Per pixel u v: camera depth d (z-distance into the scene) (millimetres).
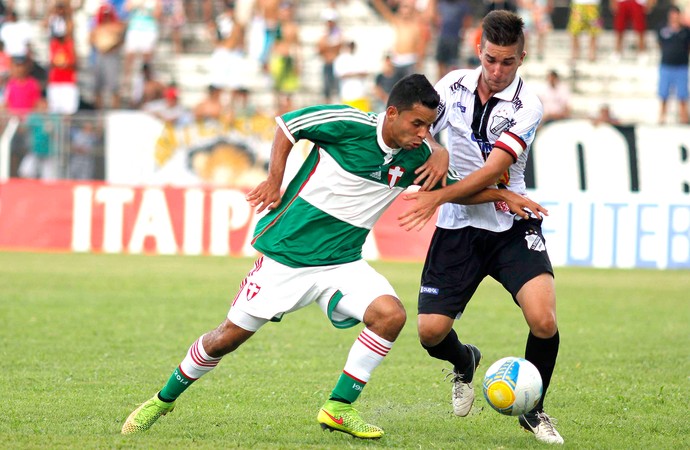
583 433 20438
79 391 23984
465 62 75125
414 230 62125
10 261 57406
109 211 63438
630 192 59969
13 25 79438
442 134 53156
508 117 20359
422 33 74250
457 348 21516
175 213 63156
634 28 79625
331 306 19203
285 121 18719
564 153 60469
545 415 19750
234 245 62906
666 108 72625
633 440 19797
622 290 49375
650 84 79125
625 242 59938
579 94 79000
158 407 19562
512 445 19172
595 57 80188
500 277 20859
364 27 83500
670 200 59625
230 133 63000
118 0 80438
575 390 25469
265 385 25344
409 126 18250
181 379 19375
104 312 38688
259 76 77562
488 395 19125
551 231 60000
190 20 85062
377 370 28062
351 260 19344
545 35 81688
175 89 74062
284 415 21594
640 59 79875
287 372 27375
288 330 35812
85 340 32250
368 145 18719
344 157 18812
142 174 63531
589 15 78500
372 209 19328
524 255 20500
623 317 40125
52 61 73750
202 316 38062
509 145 19812
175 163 63406
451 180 19719
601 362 29906
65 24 74250
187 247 63156
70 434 19125
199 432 19609
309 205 19016
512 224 20703
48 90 74625
